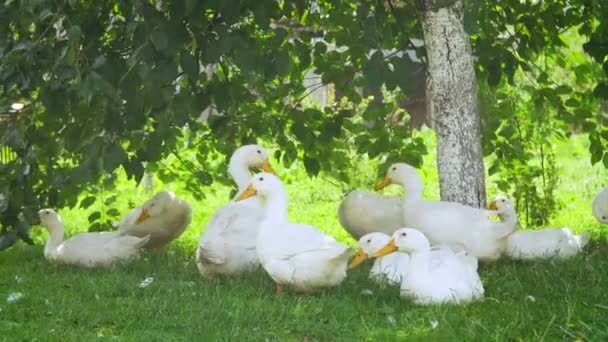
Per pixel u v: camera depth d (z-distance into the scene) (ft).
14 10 35.17
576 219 53.52
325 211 59.77
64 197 43.96
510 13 46.60
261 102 46.29
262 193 35.19
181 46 36.14
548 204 51.44
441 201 39.68
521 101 50.44
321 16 45.50
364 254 34.37
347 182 47.29
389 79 36.70
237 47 37.04
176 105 38.78
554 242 39.52
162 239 43.86
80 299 33.63
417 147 46.91
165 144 42.73
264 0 37.55
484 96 47.57
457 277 32.86
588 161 78.43
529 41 46.80
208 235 36.40
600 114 48.55
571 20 46.55
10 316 31.22
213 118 44.14
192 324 29.84
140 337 28.76
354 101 45.27
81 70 35.88
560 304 31.37
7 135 39.55
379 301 33.42
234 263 36.22
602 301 31.81
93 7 39.37
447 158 40.55
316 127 45.65
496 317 30.22
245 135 45.42
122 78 36.40
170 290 33.81
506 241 38.91
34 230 53.42
